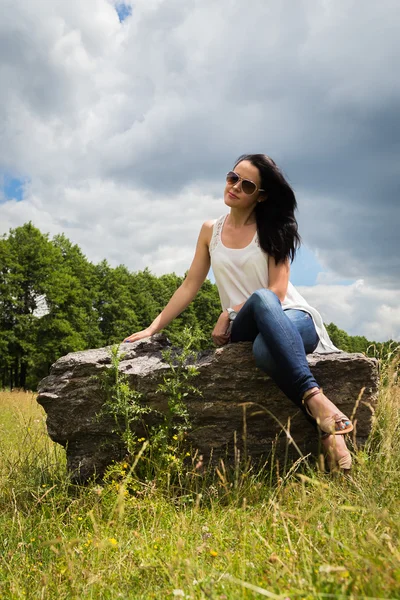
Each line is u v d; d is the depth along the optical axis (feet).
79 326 138.21
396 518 6.97
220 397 12.44
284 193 12.77
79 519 9.67
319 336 13.16
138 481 10.91
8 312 130.93
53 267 137.08
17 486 11.94
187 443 12.52
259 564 6.73
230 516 9.11
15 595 7.20
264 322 10.93
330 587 5.30
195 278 14.33
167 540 8.39
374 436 12.69
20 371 139.33
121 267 178.29
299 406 10.85
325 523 7.47
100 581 7.07
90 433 12.82
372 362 12.44
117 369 12.33
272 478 11.65
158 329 14.28
